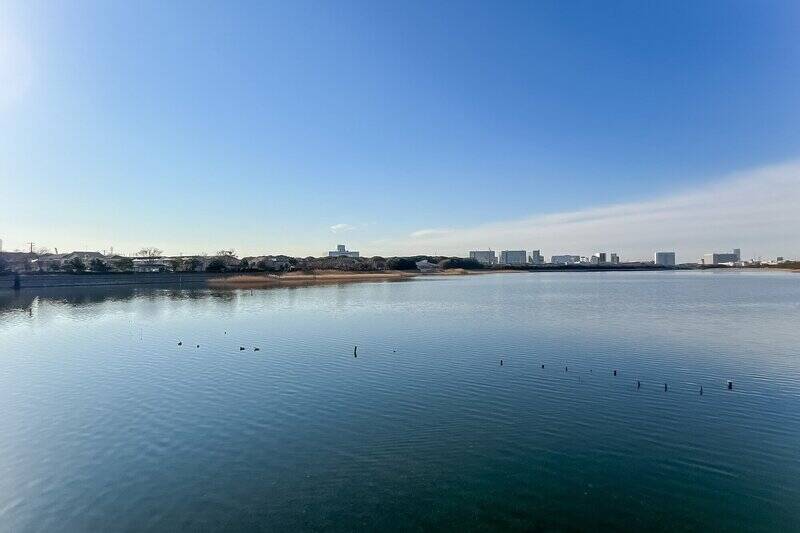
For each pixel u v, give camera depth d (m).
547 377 37.56
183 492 20.22
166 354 47.88
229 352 48.50
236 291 139.88
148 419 28.91
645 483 20.69
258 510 18.77
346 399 32.31
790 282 189.12
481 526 17.61
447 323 67.44
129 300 110.50
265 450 24.25
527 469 22.00
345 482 20.89
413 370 40.09
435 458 23.19
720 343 50.75
